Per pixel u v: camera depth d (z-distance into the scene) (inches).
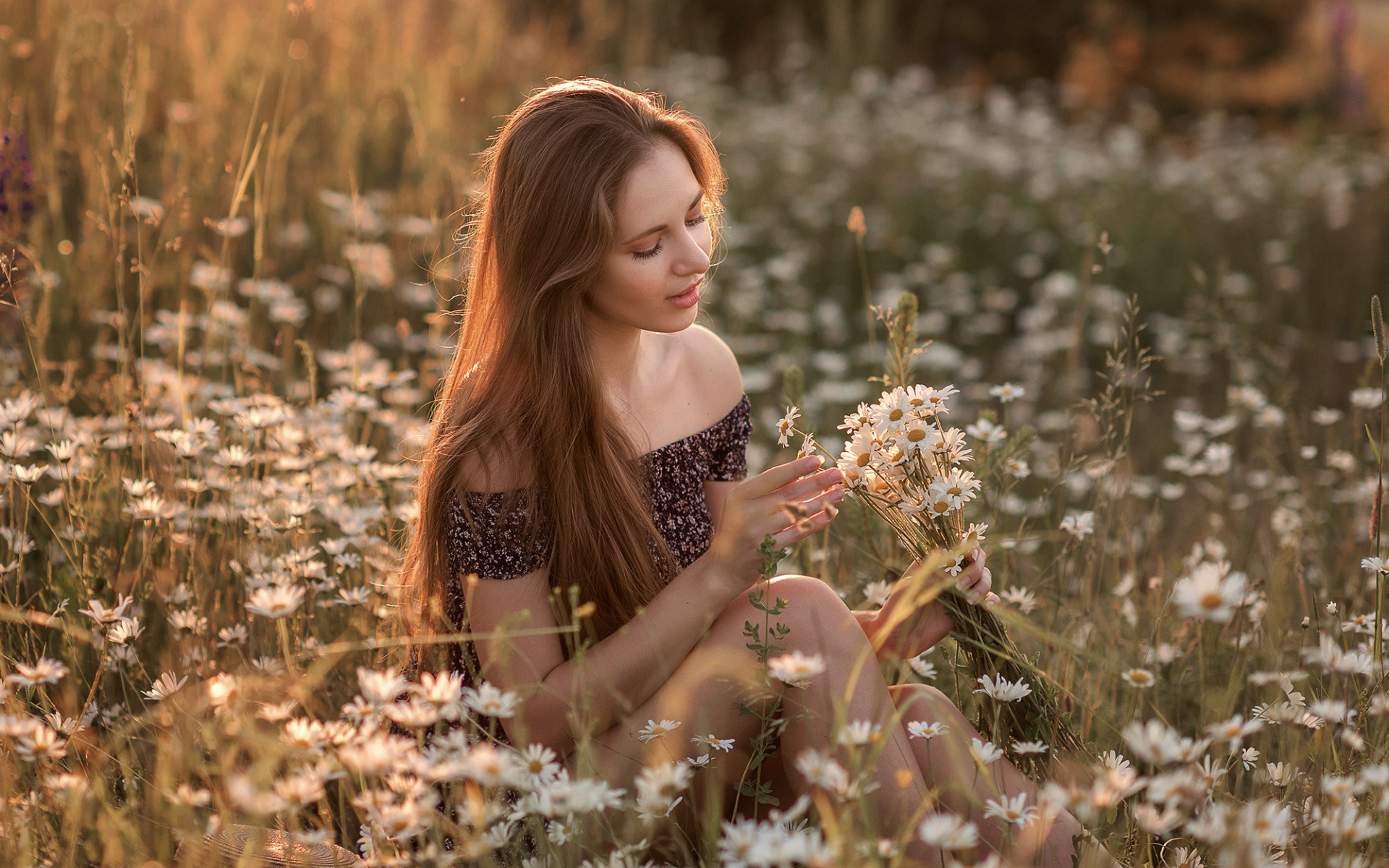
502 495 74.0
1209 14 522.3
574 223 71.7
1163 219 273.0
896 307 89.9
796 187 274.2
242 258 163.2
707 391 87.7
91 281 134.9
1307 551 105.7
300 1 197.2
